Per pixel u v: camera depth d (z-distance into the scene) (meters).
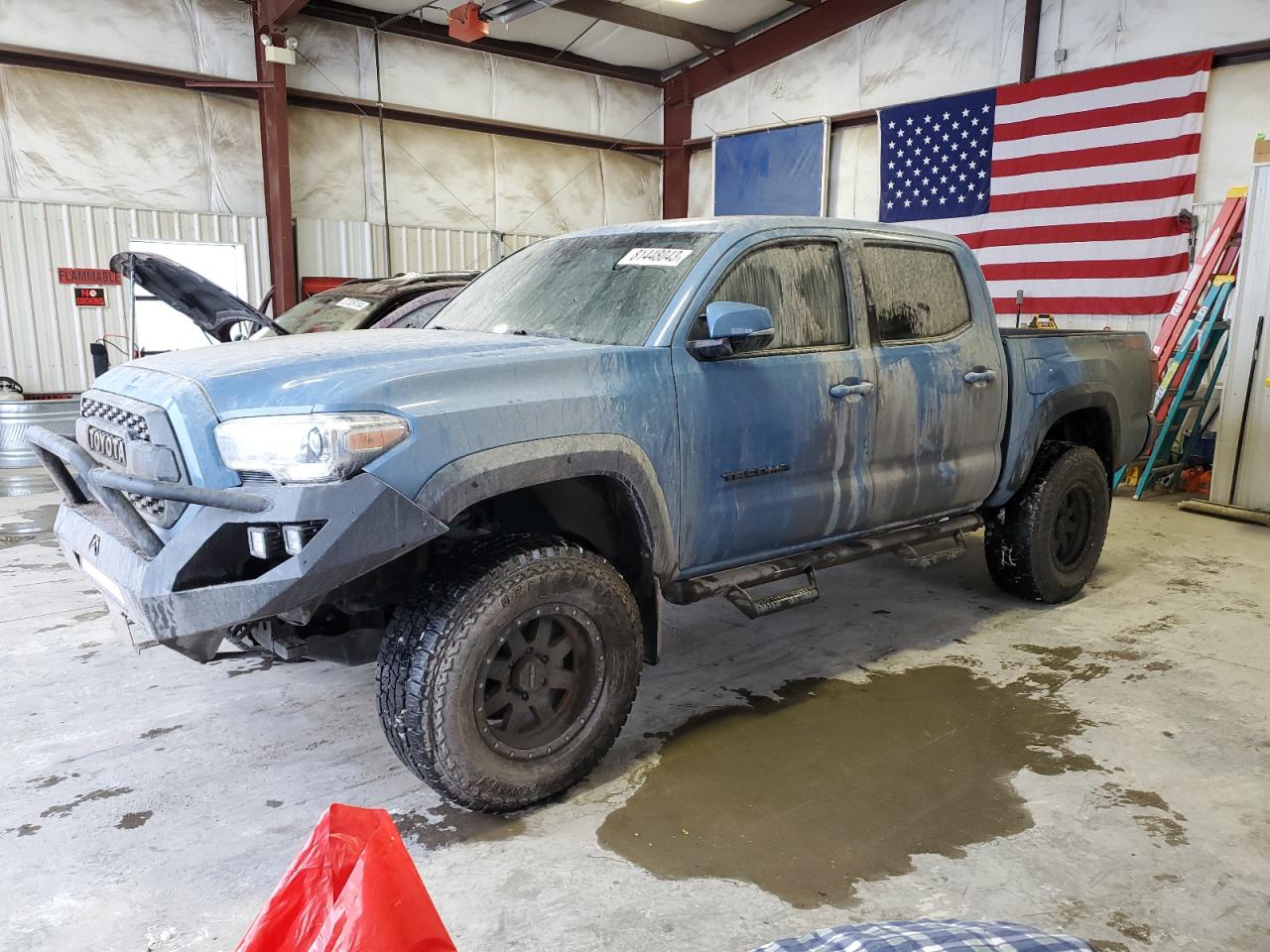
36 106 9.06
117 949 1.93
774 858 2.27
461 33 10.57
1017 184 9.96
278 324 6.59
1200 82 8.46
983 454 3.86
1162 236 8.85
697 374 2.78
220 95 10.19
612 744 2.68
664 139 14.55
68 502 2.75
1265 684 3.39
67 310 9.45
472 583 2.30
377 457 2.12
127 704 3.22
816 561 3.29
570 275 3.25
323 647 2.62
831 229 3.31
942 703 3.23
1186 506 6.63
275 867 2.24
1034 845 2.32
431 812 2.49
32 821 2.44
